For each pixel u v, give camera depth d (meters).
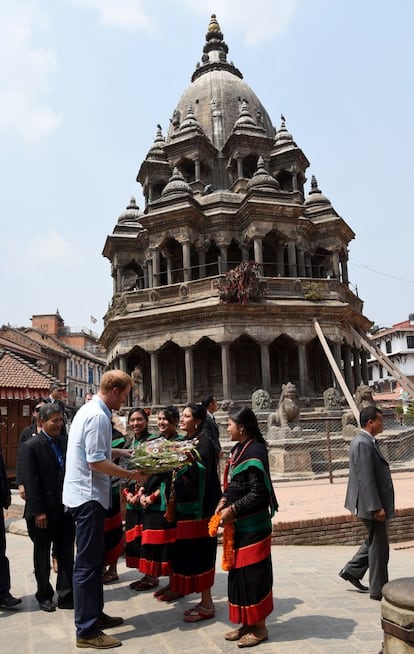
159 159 45.25
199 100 47.16
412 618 4.18
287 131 45.91
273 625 6.62
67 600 7.63
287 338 32.69
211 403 10.91
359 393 25.97
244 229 37.56
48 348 68.75
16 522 14.84
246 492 6.09
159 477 7.88
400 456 23.27
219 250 38.84
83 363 82.94
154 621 6.91
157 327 33.16
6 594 7.67
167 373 37.03
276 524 12.07
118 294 36.69
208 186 41.94
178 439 8.16
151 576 7.83
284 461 19.45
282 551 11.51
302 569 9.66
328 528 12.48
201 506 7.00
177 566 6.95
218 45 52.12
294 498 15.30
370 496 7.54
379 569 7.61
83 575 6.25
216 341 31.11
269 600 6.04
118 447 9.30
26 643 6.33
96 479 6.49
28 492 7.62
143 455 6.82
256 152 42.88
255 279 31.30
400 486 17.42
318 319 32.69
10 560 11.02
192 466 7.05
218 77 47.88
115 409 6.87
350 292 36.34
